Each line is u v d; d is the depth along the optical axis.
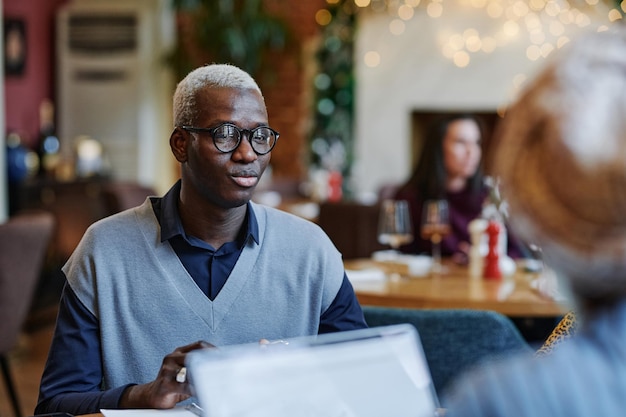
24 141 7.45
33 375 5.23
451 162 4.11
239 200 1.88
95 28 8.48
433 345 2.36
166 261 1.92
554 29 8.45
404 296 3.11
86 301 1.92
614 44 0.79
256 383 1.19
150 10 8.48
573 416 0.72
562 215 0.75
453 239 4.12
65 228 6.86
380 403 1.21
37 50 8.25
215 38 8.34
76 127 8.52
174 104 1.94
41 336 6.28
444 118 4.15
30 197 6.62
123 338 1.91
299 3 9.02
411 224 4.16
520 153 0.78
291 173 9.06
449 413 0.76
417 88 8.80
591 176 0.73
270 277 1.97
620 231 0.74
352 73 9.16
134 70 8.44
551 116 0.76
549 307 2.99
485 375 0.76
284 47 8.83
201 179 1.88
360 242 5.01
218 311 1.91
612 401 0.72
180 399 1.66
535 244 0.80
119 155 8.49
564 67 0.78
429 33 8.73
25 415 4.43
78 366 1.89
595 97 0.75
